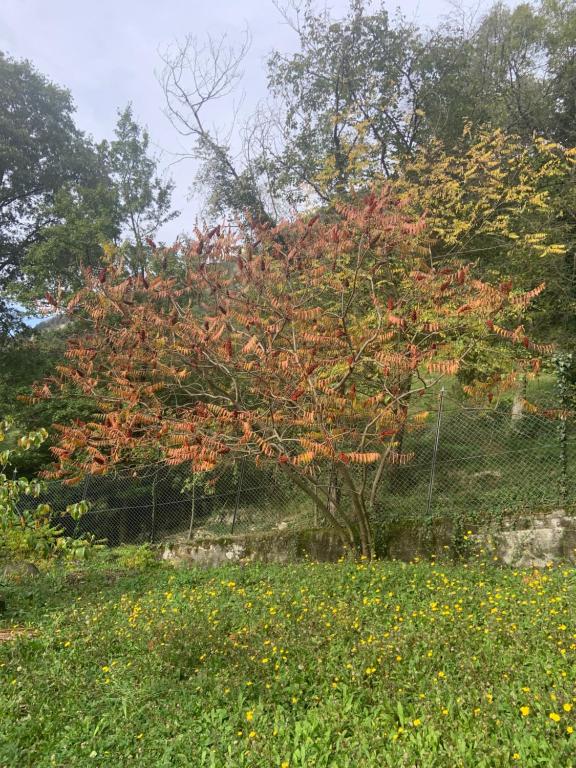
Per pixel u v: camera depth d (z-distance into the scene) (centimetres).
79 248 1714
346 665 457
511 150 1172
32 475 1389
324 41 1512
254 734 383
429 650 466
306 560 937
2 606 750
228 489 1132
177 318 866
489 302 748
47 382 1218
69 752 392
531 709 366
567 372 862
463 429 934
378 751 354
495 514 841
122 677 498
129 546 1165
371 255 962
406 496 951
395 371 790
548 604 538
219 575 860
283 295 856
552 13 1641
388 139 1491
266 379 799
